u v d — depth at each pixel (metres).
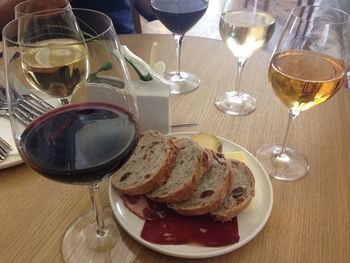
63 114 0.50
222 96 0.89
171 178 0.60
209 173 0.61
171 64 1.01
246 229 0.55
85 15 0.68
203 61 1.03
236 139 0.76
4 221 0.58
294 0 3.34
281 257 0.53
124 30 1.66
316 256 0.54
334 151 0.73
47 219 0.58
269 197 0.60
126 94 0.51
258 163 0.66
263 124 0.80
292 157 0.71
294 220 0.59
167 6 0.93
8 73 0.47
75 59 0.57
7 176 0.65
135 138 0.48
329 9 0.75
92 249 0.54
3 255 0.53
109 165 0.44
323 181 0.66
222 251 0.51
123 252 0.54
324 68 0.64
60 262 0.52
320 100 0.63
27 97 0.55
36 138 0.47
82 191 0.63
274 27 0.86
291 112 0.70
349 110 0.84
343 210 0.61
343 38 0.65
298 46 0.68
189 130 0.78
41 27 0.68
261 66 1.01
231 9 0.91
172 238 0.53
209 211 0.56
